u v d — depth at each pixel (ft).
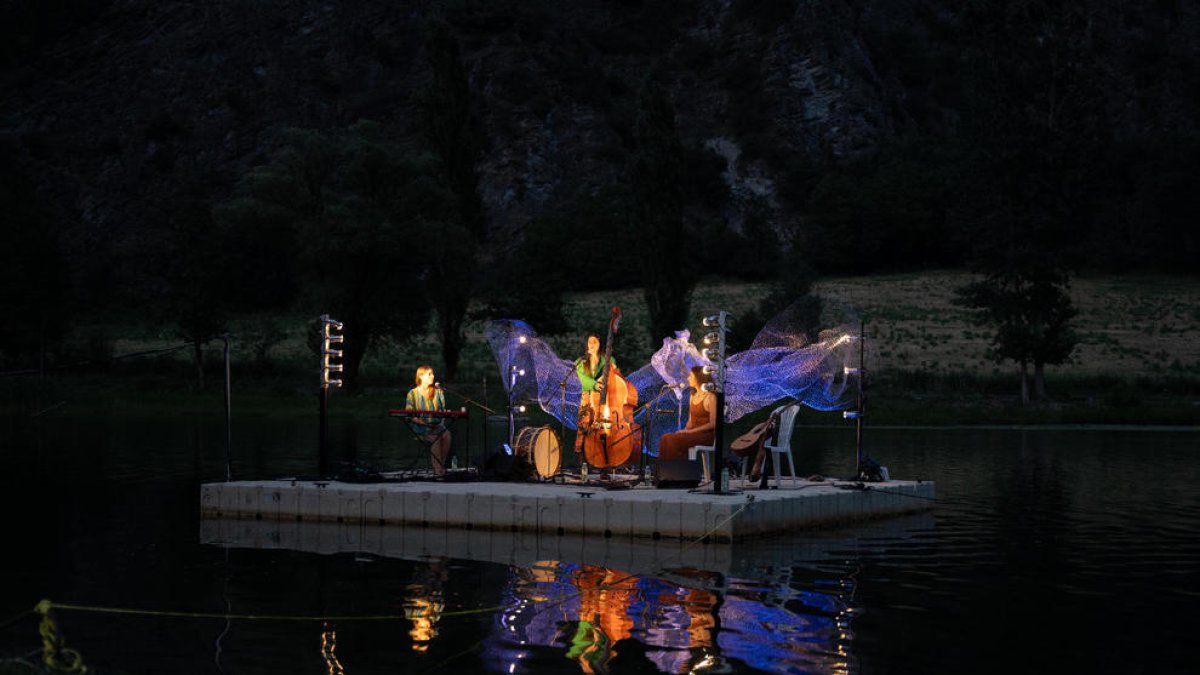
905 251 410.11
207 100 631.97
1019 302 182.91
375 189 197.88
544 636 30.07
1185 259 357.41
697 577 38.11
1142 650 28.84
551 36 643.86
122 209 549.95
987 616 32.48
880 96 632.79
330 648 28.91
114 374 195.62
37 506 57.31
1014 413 152.15
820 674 26.58
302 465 78.28
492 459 55.72
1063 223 189.47
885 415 145.59
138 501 59.47
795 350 127.65
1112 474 78.28
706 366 54.44
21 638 29.81
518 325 79.25
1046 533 49.39
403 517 50.49
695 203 540.52
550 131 570.46
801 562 41.29
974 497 64.08
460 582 37.14
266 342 206.69
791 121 596.29
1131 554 43.62
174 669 26.96
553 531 47.98
